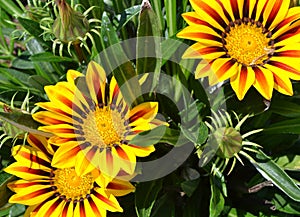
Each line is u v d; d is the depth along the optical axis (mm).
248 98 499
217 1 476
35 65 571
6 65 626
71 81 461
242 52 470
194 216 524
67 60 540
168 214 525
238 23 481
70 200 479
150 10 455
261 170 491
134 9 530
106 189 464
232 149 459
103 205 467
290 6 491
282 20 477
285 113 517
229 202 535
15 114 454
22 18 538
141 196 493
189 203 529
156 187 498
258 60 467
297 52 458
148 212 487
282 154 541
